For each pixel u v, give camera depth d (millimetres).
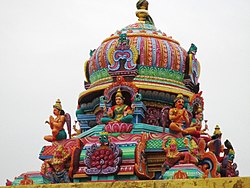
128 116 27922
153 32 31016
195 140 27266
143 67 29688
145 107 28812
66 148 27562
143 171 26391
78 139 27656
